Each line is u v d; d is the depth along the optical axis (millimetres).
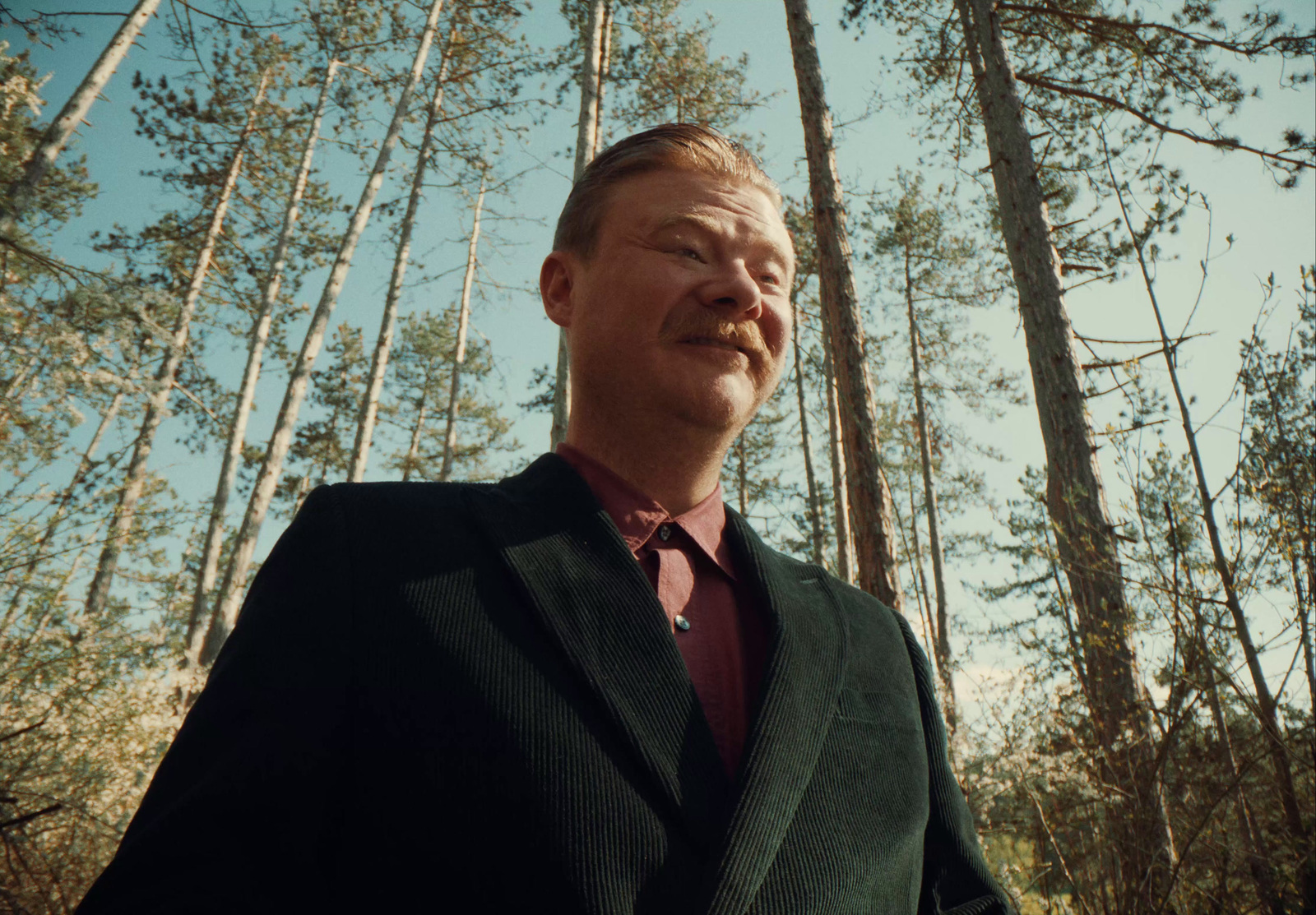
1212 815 2561
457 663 622
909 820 758
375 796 587
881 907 680
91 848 3531
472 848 559
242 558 10766
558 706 618
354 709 617
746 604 856
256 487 11016
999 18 7641
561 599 688
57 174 8125
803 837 652
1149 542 2812
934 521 17203
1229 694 2643
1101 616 3236
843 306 6375
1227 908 2414
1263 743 2457
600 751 605
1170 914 2480
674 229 964
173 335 5883
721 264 962
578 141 9602
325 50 13891
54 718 3752
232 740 615
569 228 1066
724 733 732
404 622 643
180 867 559
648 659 674
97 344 5152
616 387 937
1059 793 2844
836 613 918
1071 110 8070
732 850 586
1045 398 5863
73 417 4750
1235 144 6891
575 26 12625
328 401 22141
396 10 13719
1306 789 2529
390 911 561
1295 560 2539
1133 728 2814
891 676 901
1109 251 8055
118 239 13789
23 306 4957
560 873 549
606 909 542
